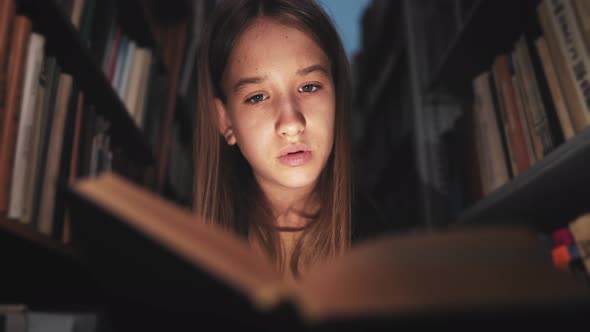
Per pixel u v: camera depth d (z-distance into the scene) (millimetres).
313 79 947
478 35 1287
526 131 949
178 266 295
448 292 275
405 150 2199
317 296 280
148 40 1532
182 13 1943
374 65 3117
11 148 682
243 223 1080
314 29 1003
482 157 1171
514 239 313
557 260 865
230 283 271
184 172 1999
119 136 1344
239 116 972
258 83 939
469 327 282
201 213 1101
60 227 828
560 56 812
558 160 784
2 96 671
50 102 818
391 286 281
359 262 300
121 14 1407
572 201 1001
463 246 306
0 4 695
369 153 3375
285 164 916
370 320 269
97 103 1154
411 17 1944
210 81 1147
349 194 1070
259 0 1022
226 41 1049
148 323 362
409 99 2062
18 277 1082
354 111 3820
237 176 1135
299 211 1056
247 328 304
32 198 741
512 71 1019
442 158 1652
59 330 668
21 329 627
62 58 977
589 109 744
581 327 285
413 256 295
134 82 1389
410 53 1881
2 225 625
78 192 327
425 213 1594
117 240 326
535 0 1100
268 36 964
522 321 277
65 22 861
